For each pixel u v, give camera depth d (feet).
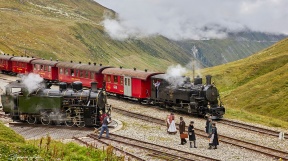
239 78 310.86
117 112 119.85
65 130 95.20
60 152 65.46
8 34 631.56
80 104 97.81
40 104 100.42
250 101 232.73
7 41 587.27
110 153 66.64
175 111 124.88
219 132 95.04
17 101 102.47
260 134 94.38
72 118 98.99
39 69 200.64
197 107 112.57
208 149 78.02
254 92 242.58
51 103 99.40
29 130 95.61
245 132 95.81
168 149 76.64
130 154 70.28
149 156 70.90
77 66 170.81
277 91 235.61
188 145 81.56
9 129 73.15
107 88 155.74
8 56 235.40
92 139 85.35
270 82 251.60
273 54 363.76
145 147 76.02
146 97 136.05
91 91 99.19
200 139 87.15
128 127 98.32
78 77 169.58
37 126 100.07
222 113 113.70
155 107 132.87
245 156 72.54
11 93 103.60
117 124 101.30
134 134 90.33
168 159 68.13
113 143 81.15
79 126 98.43
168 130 92.12
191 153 72.43
